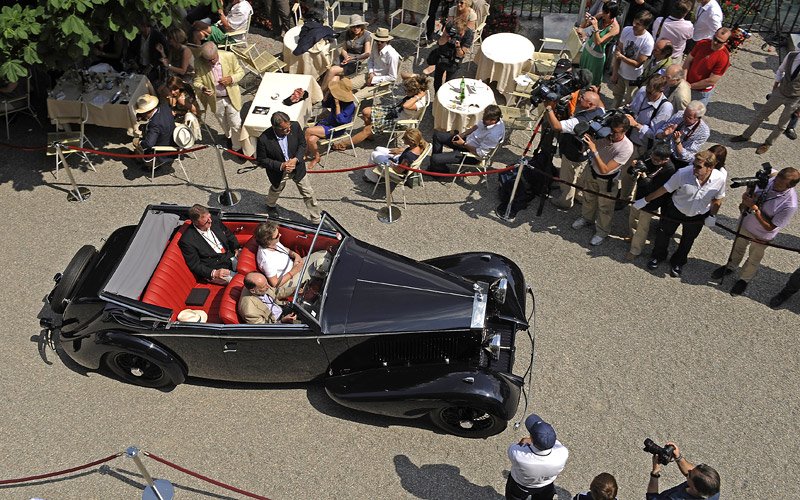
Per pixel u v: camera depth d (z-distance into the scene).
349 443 6.71
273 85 10.16
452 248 8.84
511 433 6.79
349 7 13.49
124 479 6.39
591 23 10.63
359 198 9.58
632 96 10.64
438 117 10.07
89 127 10.70
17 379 7.20
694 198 7.69
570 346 7.63
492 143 9.21
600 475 5.20
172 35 9.98
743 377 7.36
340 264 6.73
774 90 10.00
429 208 9.42
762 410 7.04
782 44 12.91
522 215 9.34
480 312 6.35
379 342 6.46
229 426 6.83
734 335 7.81
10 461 6.50
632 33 10.12
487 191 9.71
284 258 7.23
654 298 8.23
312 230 7.32
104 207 9.34
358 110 10.54
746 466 6.56
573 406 7.04
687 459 6.61
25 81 10.05
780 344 7.73
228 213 7.59
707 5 10.73
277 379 7.01
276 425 6.85
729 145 10.67
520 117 9.93
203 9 11.87
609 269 8.59
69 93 9.59
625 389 7.20
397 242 8.90
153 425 6.83
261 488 6.35
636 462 6.58
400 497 6.31
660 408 7.03
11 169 9.86
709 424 6.90
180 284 7.20
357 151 10.45
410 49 12.75
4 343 7.54
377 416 6.93
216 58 9.41
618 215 9.40
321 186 9.77
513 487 5.77
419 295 6.50
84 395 7.07
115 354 6.81
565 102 8.47
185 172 9.72
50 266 8.47
